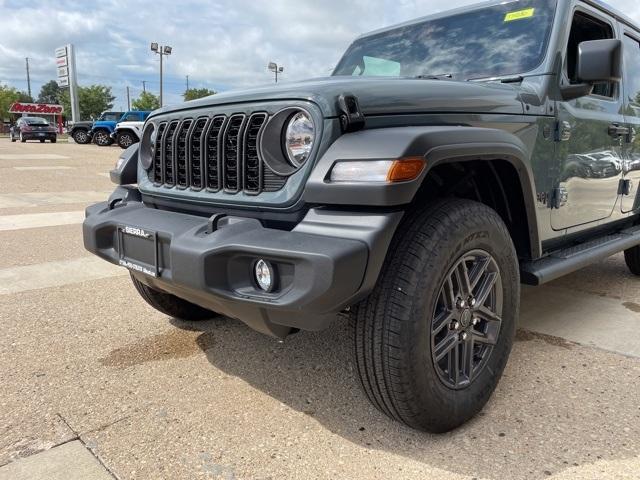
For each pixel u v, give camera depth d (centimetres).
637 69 400
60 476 192
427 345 201
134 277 308
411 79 236
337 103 193
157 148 263
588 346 311
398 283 194
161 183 260
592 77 263
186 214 242
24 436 216
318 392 255
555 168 293
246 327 336
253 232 195
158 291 308
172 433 220
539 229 263
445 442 215
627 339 322
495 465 200
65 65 3353
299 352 299
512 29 312
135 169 294
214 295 194
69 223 673
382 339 194
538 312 371
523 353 300
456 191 248
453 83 242
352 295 178
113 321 344
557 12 299
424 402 203
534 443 213
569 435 219
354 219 184
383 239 180
